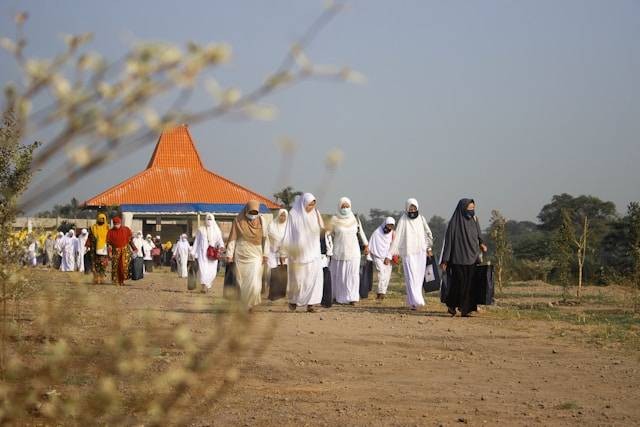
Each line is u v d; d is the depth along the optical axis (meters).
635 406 9.66
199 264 26.67
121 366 3.90
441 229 83.75
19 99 2.16
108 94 2.14
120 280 28.62
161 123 2.15
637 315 20.34
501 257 29.56
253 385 10.11
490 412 9.22
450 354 13.44
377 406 9.43
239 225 17.41
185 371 3.95
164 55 2.13
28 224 10.71
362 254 23.62
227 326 3.95
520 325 17.61
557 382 11.16
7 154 7.92
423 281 21.50
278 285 18.42
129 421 4.58
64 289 4.55
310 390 10.20
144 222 79.81
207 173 74.19
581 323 18.27
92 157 2.15
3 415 3.80
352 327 16.27
